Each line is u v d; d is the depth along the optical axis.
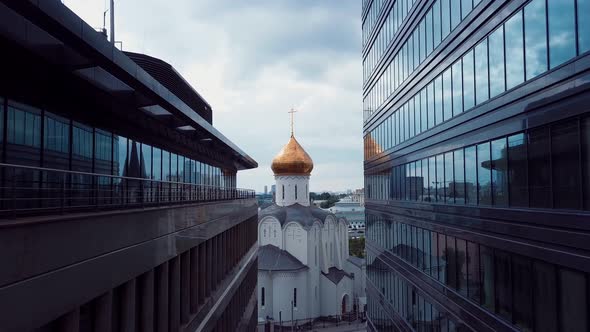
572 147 13.41
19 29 11.43
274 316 80.94
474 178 20.17
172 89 27.56
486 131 18.86
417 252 29.05
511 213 16.73
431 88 26.02
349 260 99.06
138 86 15.38
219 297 28.23
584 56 12.59
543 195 14.88
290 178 95.56
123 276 13.38
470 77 20.36
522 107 15.95
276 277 81.56
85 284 11.23
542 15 14.64
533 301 15.41
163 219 16.98
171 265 19.02
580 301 13.05
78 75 14.37
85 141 16.72
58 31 10.95
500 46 17.50
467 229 20.80
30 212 11.05
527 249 15.63
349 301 91.50
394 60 35.12
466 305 20.92
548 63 14.36
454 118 22.30
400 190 33.59
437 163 25.12
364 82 49.03
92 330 12.45
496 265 18.06
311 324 84.00
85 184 16.17
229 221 31.78
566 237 13.55
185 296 20.70
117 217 13.02
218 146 32.50
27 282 9.08
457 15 21.84
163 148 24.89
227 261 31.84
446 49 23.36
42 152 14.12
